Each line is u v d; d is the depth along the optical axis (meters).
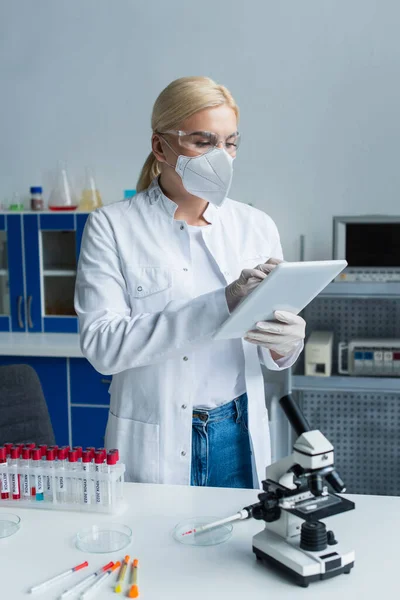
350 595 1.06
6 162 3.71
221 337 1.35
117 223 1.65
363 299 3.25
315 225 3.40
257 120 3.38
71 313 3.44
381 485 3.23
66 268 3.39
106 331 1.50
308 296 1.37
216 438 1.63
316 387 2.92
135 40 3.46
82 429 3.24
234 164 3.44
